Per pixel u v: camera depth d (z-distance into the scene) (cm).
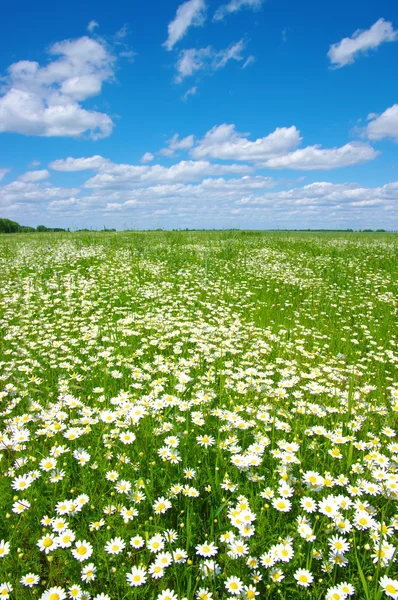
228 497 284
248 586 221
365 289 1141
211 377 467
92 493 288
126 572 233
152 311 798
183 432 340
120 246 1955
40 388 436
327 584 226
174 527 271
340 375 525
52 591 208
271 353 614
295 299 1002
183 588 223
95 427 369
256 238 2792
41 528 259
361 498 288
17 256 1487
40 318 718
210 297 972
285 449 319
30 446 331
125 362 515
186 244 2177
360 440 364
